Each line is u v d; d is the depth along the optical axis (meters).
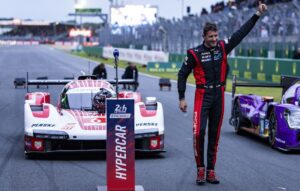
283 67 23.72
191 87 26.30
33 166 8.41
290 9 25.80
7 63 51.62
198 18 37.84
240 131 12.16
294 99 10.17
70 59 63.06
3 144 10.53
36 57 68.00
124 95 10.67
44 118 9.02
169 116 15.18
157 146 9.08
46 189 6.94
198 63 7.09
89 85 10.45
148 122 9.11
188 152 9.73
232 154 9.64
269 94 21.92
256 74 26.58
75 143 8.92
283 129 9.76
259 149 10.20
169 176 7.73
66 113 9.44
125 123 6.11
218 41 7.21
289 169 8.34
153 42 51.34
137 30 57.94
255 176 7.80
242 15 29.95
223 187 7.09
